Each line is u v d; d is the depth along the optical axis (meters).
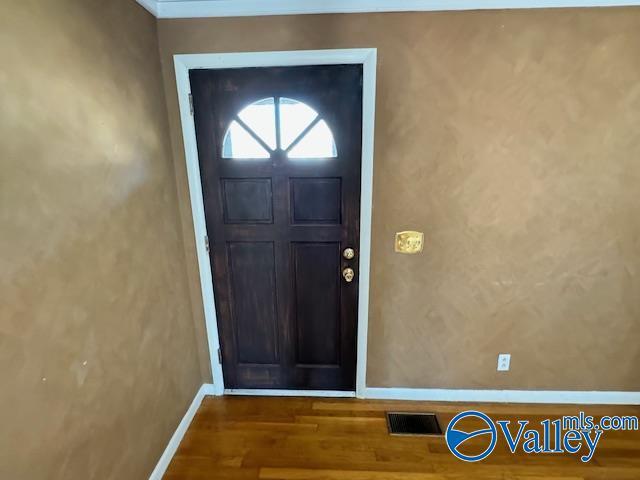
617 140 1.65
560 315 1.92
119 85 1.32
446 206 1.78
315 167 1.80
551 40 1.55
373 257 1.88
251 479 1.61
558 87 1.60
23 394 0.90
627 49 1.55
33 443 0.94
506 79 1.61
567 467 1.66
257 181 1.84
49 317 0.98
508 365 2.01
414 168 1.74
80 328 1.11
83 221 1.12
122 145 1.34
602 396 2.03
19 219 0.88
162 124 1.67
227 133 1.79
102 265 1.22
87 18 1.14
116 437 1.30
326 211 1.87
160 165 1.65
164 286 1.68
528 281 1.87
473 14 1.54
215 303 2.04
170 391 1.74
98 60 1.20
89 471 1.16
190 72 1.71
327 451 1.75
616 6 1.50
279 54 1.63
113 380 1.28
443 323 1.96
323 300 2.01
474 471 1.64
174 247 1.80
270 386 2.17
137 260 1.45
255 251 1.95
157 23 1.62
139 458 1.46
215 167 1.83
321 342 2.08
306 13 1.58
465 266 1.87
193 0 1.57
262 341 2.10
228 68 1.69
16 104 0.87
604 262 1.82
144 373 1.50
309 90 1.71
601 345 1.95
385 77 1.63
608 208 1.74
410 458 1.71
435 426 1.91
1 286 0.84
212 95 1.74
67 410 1.06
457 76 1.61
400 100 1.66
